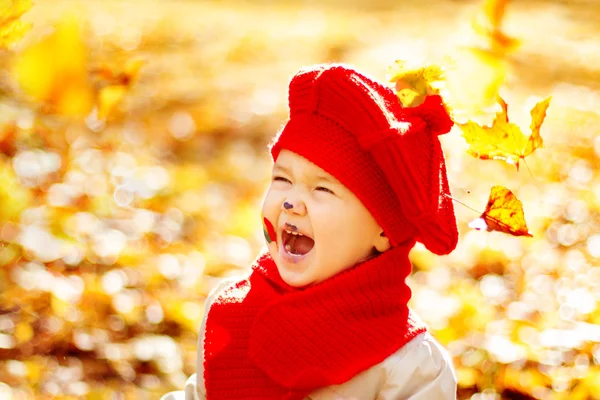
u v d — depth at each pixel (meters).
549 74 14.45
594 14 21.92
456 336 5.07
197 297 5.50
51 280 5.05
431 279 6.23
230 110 11.03
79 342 4.55
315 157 2.24
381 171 2.28
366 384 2.30
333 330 2.29
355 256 2.33
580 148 10.33
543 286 6.20
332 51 16.23
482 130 2.38
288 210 2.28
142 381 4.36
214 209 7.39
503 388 4.53
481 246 6.83
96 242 5.69
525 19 20.33
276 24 20.02
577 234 7.43
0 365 4.23
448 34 18.09
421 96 2.39
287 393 2.33
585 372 4.64
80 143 7.42
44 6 12.12
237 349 2.45
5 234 5.39
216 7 22.41
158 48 14.91
